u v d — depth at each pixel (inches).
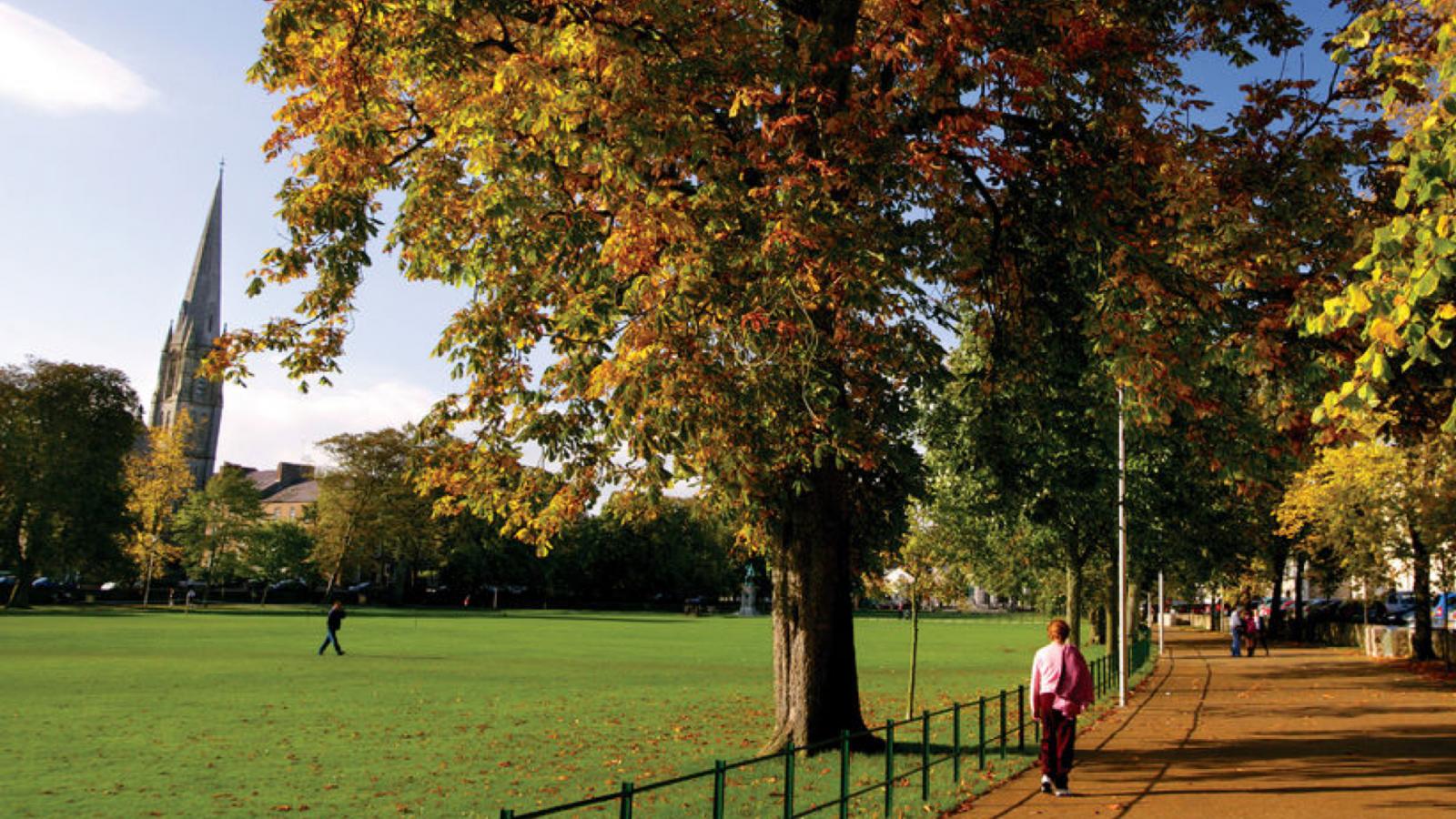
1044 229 618.2
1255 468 593.9
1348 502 1414.9
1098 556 1391.5
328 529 3887.8
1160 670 1384.1
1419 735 681.6
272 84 518.6
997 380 716.7
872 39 536.7
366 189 564.1
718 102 524.1
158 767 599.2
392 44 492.4
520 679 1178.6
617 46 454.9
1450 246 274.4
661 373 462.9
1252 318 545.6
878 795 489.1
